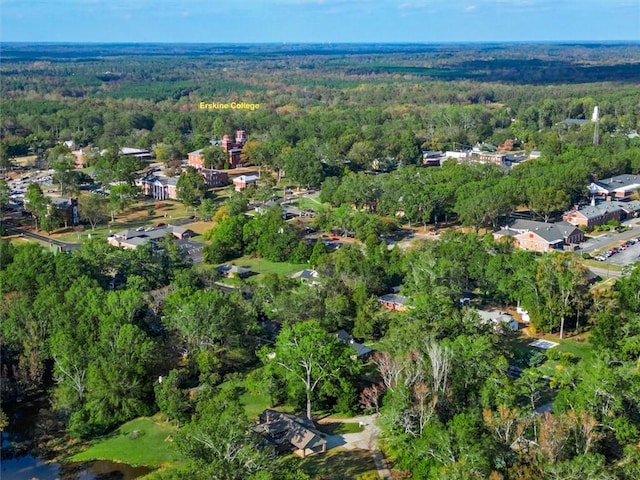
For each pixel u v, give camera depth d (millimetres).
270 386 126875
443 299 138375
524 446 101500
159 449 118312
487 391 111812
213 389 127312
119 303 143250
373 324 151875
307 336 126125
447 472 94625
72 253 180000
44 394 137250
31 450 120312
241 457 92562
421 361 117000
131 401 127125
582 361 133500
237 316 146125
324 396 126750
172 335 142875
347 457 113125
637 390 106312
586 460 92312
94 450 119188
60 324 139000
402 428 109750
